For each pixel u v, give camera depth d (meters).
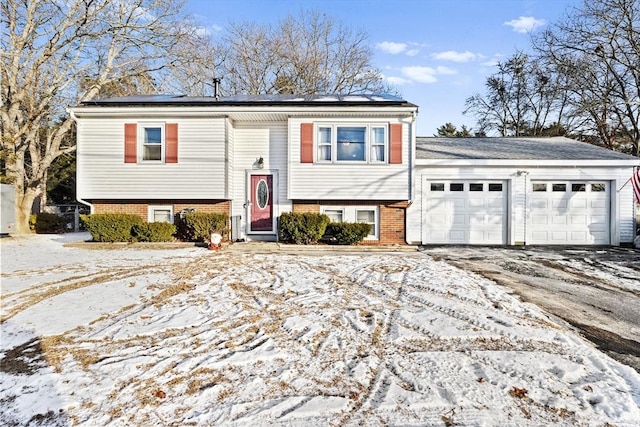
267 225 11.88
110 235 10.80
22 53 14.30
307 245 10.65
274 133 11.87
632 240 11.38
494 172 11.66
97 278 6.31
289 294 5.39
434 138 15.52
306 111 10.95
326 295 5.33
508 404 2.58
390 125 11.12
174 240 11.46
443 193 11.84
